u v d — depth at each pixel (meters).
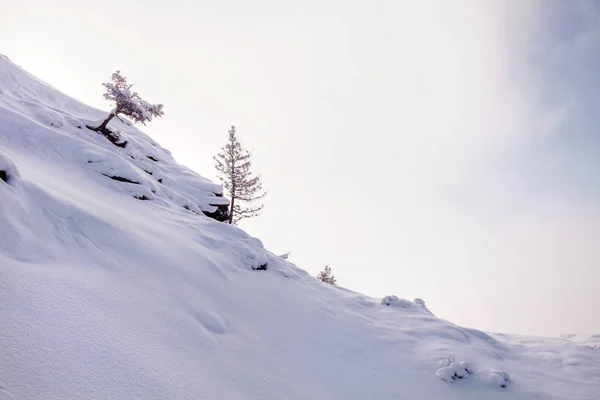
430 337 9.05
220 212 18.89
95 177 10.95
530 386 7.29
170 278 5.81
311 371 5.79
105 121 15.90
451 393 6.41
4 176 4.65
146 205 11.27
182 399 3.14
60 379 2.39
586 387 7.65
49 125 13.42
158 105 15.80
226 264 8.88
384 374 6.55
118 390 2.69
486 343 9.70
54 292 3.29
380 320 9.94
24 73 18.61
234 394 3.88
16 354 2.33
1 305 2.67
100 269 4.59
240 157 26.38
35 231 4.28
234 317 6.21
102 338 3.15
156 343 3.79
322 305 9.53
